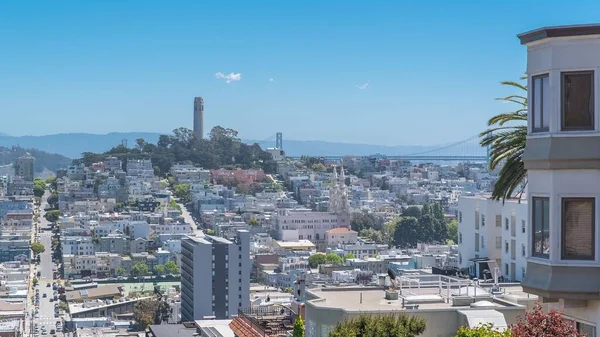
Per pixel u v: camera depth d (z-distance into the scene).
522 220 89.06
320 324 46.81
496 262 89.88
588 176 38.75
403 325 42.66
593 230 38.72
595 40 38.72
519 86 50.94
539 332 37.06
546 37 39.25
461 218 100.88
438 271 98.62
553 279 39.06
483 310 45.59
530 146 40.00
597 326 39.16
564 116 39.09
